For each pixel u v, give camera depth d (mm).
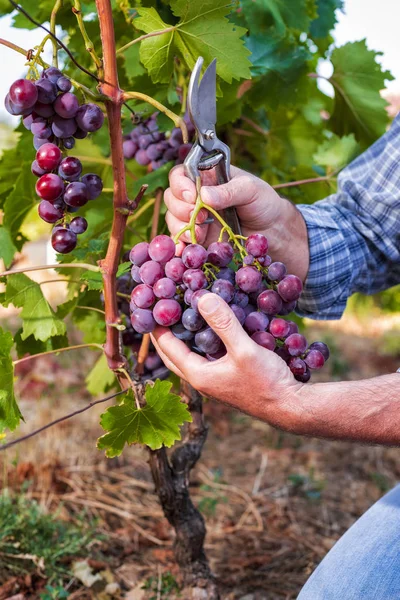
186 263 816
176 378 1204
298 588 1285
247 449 1921
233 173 949
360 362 3023
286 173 1414
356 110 1291
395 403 847
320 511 1586
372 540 952
